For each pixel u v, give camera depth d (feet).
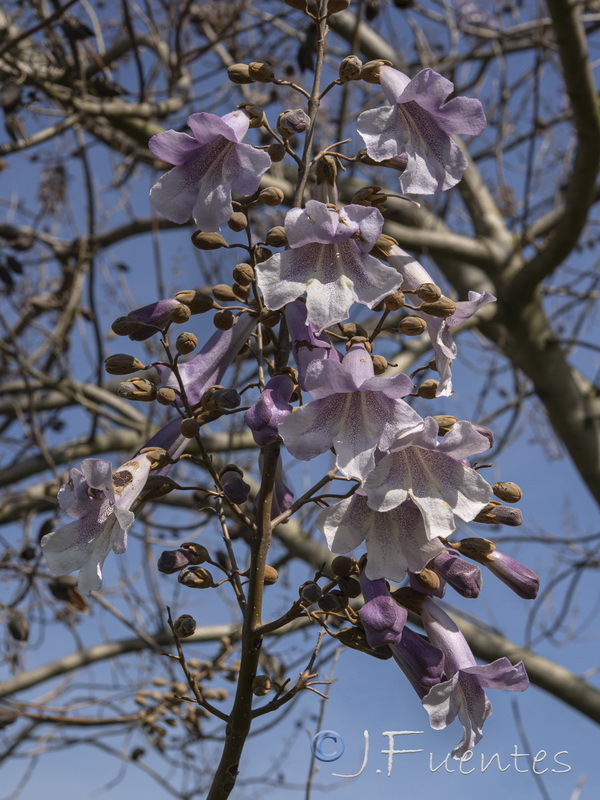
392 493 1.48
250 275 1.64
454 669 1.61
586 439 5.03
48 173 4.90
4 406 5.16
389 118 1.60
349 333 1.64
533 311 4.99
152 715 3.10
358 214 1.55
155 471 1.69
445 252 4.95
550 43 4.41
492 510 1.63
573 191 4.25
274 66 4.81
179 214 1.59
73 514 1.55
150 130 4.39
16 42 3.40
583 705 4.37
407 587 1.67
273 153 1.66
